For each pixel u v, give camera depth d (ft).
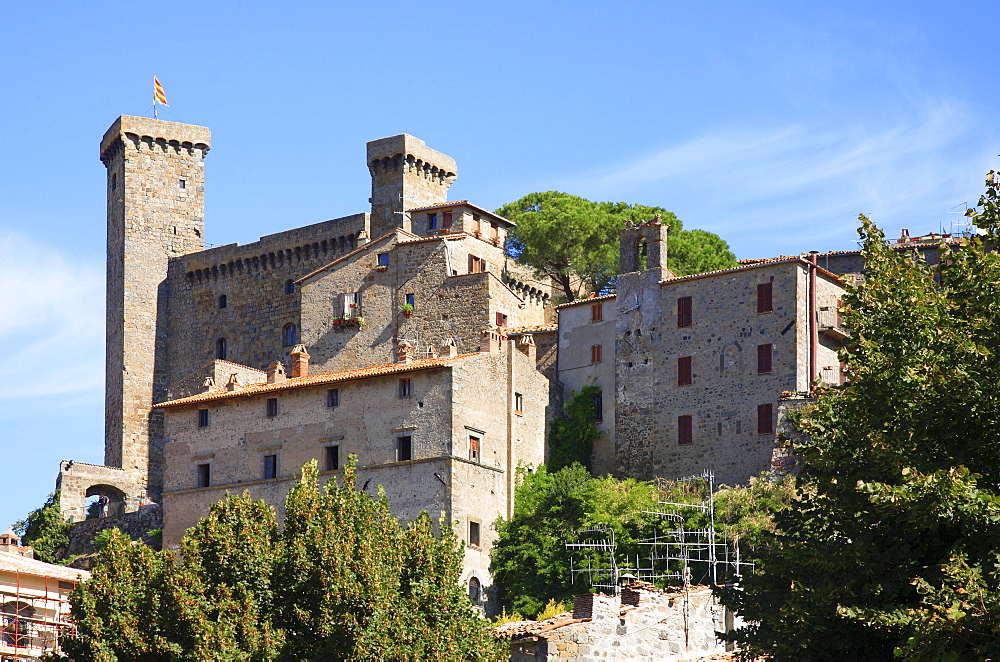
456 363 271.49
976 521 111.96
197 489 288.10
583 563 255.91
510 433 281.33
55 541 339.98
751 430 274.98
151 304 408.67
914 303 126.41
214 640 148.46
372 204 380.17
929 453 119.65
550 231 369.09
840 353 131.34
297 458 280.72
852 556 118.11
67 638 157.17
